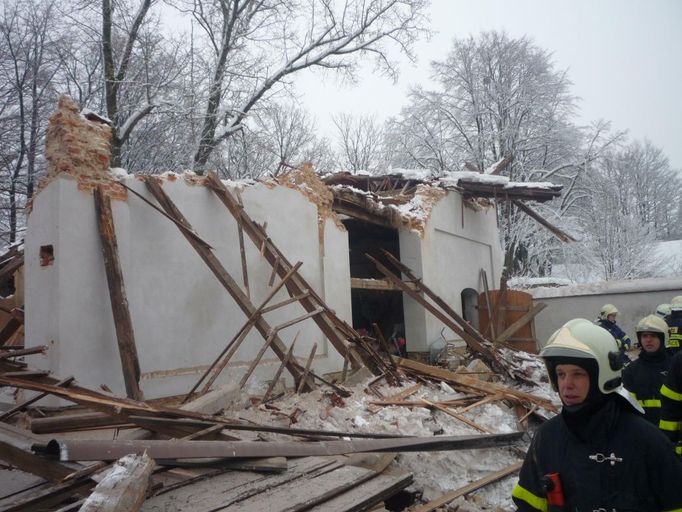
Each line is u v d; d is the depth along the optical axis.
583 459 2.00
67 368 6.03
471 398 8.44
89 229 6.51
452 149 27.23
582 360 2.01
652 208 38.16
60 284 6.12
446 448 5.97
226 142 21.05
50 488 3.58
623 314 15.49
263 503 3.61
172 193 7.55
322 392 7.38
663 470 1.92
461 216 15.55
